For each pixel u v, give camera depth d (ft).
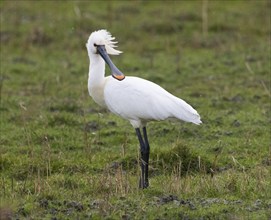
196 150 46.47
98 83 42.86
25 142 50.03
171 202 36.83
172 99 40.06
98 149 48.70
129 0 95.50
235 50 76.18
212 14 88.74
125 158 45.09
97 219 34.50
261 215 35.04
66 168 44.37
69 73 70.38
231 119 54.70
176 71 69.72
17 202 36.55
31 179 42.11
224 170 43.83
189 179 40.73
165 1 94.73
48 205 36.27
